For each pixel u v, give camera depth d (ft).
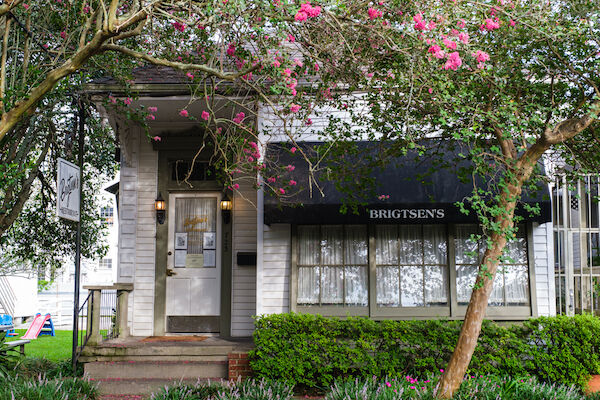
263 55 18.94
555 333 25.49
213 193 34.24
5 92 19.24
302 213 27.63
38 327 49.96
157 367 27.55
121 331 31.81
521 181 19.53
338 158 25.34
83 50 18.21
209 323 33.27
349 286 29.01
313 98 22.76
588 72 19.95
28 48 23.81
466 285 28.60
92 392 23.80
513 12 18.78
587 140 21.76
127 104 27.63
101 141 35.17
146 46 24.20
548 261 28.48
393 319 28.27
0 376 24.22
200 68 18.42
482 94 20.76
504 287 28.32
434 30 18.01
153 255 33.68
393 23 18.79
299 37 20.74
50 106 30.42
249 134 25.20
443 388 18.95
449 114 19.22
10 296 62.80
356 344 25.93
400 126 22.50
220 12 17.34
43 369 28.73
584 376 24.94
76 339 28.09
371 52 19.42
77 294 28.37
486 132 21.21
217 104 29.68
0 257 39.19
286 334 26.17
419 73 18.33
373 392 20.34
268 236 29.63
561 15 19.95
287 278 29.27
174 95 28.89
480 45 19.84
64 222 38.42
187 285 33.58
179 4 18.80
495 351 25.36
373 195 24.95
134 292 33.30
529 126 20.02
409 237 29.17
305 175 28.14
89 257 41.39
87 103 30.07
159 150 34.32
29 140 31.04
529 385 20.81
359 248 29.30
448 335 25.57
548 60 20.40
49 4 27.20
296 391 26.14
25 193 31.76
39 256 39.50
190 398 21.43
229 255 33.55
